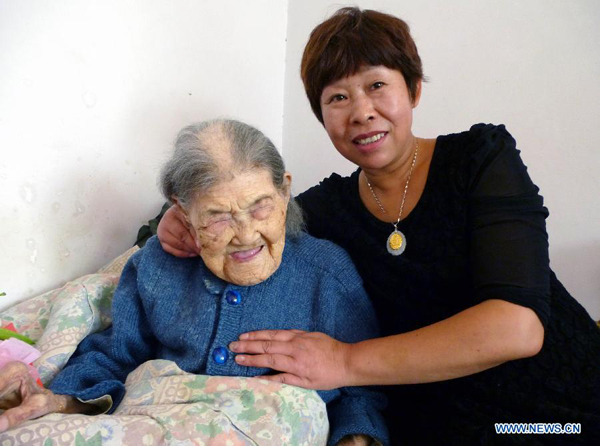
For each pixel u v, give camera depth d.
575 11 1.57
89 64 1.53
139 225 1.78
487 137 1.06
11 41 1.35
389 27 1.04
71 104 1.51
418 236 1.10
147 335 1.24
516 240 0.94
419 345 0.95
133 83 1.67
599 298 1.64
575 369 0.98
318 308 1.13
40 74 1.42
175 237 1.15
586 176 1.61
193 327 1.10
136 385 1.07
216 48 1.96
